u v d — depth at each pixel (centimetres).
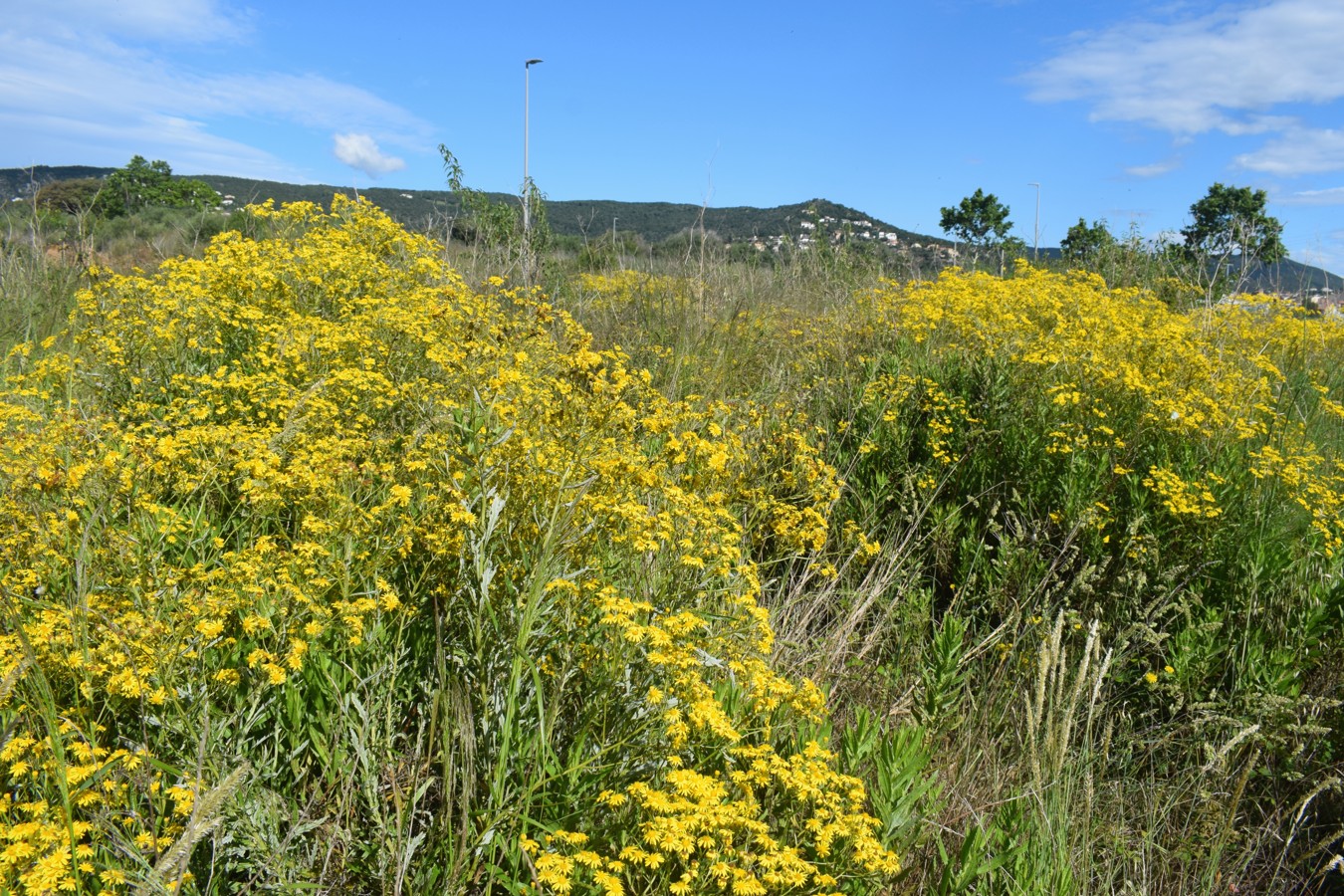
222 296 527
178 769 230
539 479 316
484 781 263
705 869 227
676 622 275
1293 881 341
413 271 651
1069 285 1019
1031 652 421
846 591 447
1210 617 423
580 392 346
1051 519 485
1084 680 348
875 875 255
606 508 321
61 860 192
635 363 669
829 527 499
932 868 302
